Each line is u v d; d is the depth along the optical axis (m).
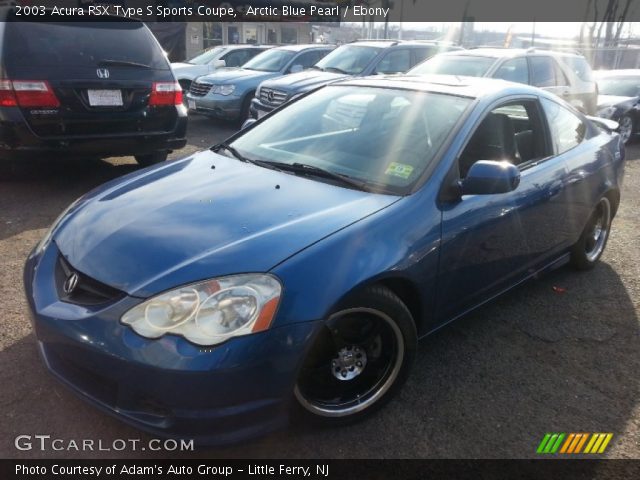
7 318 3.18
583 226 3.97
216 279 2.06
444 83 3.51
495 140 3.18
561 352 3.18
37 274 2.45
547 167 3.49
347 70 9.31
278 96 8.64
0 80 4.82
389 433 2.46
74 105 5.18
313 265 2.18
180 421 2.01
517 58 7.98
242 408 2.04
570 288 4.02
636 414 2.68
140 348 1.98
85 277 2.24
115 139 5.50
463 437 2.46
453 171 2.79
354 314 2.33
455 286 2.84
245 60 13.27
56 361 2.35
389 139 3.06
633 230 5.39
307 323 2.10
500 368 2.99
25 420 2.42
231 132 9.91
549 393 2.80
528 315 3.59
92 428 2.40
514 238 3.18
